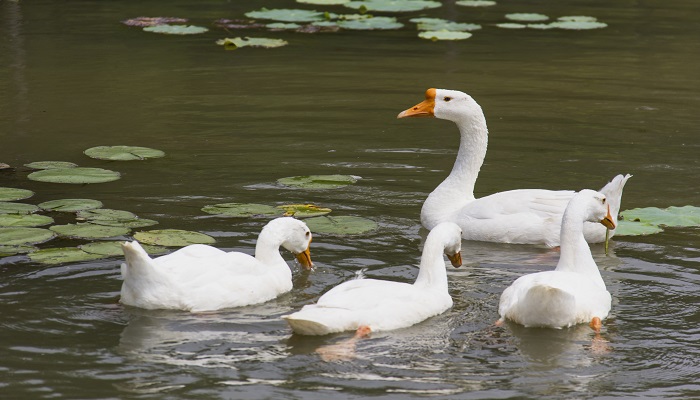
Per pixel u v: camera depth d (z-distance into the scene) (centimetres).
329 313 998
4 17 2752
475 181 1566
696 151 1727
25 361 928
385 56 2397
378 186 1534
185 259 1087
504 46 2528
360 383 901
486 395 884
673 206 1432
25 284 1110
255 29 2675
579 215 1152
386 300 1034
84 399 861
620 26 2786
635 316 1076
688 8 3061
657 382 921
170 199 1438
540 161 1666
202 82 2133
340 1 2980
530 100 2033
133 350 957
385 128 1844
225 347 971
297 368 928
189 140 1747
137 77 2162
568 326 1040
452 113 1430
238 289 1084
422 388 895
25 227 1280
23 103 1947
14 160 1612
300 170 1596
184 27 2577
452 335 1016
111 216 1340
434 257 1115
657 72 2277
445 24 2734
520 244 1348
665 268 1229
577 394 892
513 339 1009
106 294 1093
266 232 1156
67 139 1736
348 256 1248
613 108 1989
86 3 2984
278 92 2064
